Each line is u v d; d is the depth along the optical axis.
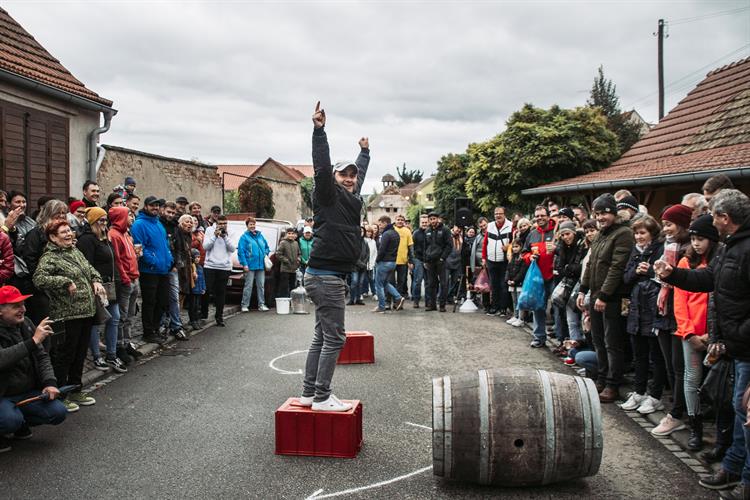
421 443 5.16
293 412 4.84
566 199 18.55
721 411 4.55
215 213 12.99
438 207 44.00
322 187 4.70
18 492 4.12
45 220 6.08
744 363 4.00
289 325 10.99
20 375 4.93
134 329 9.90
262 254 12.86
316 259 4.85
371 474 4.50
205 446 5.02
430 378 7.32
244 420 5.69
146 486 4.25
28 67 10.56
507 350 8.98
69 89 11.10
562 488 4.26
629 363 7.35
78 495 4.09
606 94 57.56
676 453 4.91
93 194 8.26
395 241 12.99
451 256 14.35
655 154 15.13
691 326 4.79
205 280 10.70
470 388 4.20
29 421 5.01
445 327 11.09
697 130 14.55
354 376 7.41
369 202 99.44
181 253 9.71
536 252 9.12
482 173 27.23
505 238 12.50
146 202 8.66
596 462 4.09
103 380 7.05
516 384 4.20
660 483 4.33
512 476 4.09
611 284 6.16
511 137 26.44
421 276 13.88
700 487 4.26
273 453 4.89
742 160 9.81
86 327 6.17
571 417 4.08
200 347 8.98
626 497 4.11
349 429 4.79
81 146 12.05
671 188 12.36
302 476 4.45
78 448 4.94
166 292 9.16
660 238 5.81
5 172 9.84
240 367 7.75
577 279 8.09
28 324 5.16
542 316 9.13
